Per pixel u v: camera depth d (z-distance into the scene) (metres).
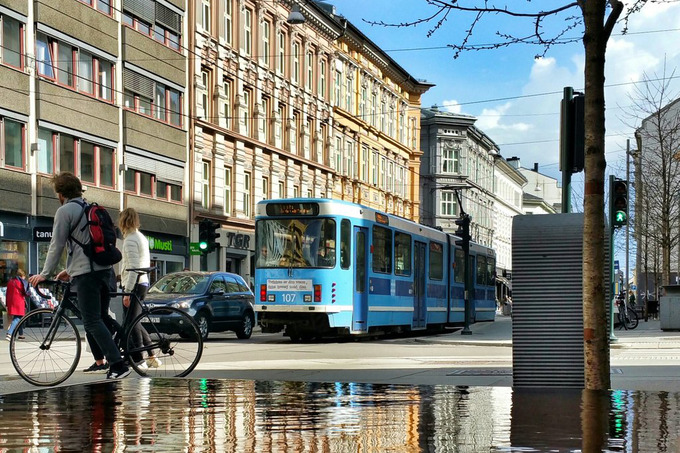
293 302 23.36
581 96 7.71
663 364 13.95
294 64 52.75
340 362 14.71
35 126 31.66
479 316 38.00
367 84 64.44
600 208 6.61
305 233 23.52
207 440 4.57
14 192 30.36
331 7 59.84
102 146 35.69
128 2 37.44
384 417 5.38
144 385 7.24
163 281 24.03
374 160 66.38
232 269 46.31
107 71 36.19
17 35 30.94
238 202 45.62
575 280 6.72
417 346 21.17
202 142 42.84
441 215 91.38
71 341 9.69
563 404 5.85
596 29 6.83
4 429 4.95
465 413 5.50
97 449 4.32
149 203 38.44
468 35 8.80
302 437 4.66
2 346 16.97
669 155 40.72
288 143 51.53
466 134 93.25
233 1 45.50
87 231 9.34
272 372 12.35
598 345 6.52
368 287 24.64
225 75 44.84
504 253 118.75
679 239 44.09
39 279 9.32
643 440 4.47
